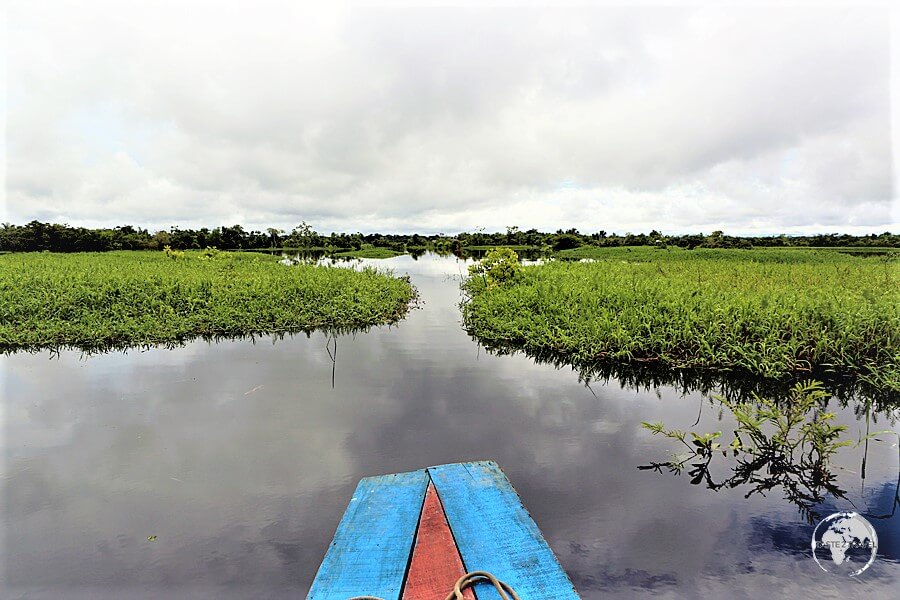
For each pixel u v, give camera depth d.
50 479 3.30
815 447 3.36
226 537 2.72
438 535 2.27
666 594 2.26
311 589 1.94
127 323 7.44
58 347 6.77
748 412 3.84
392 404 4.64
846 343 5.30
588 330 6.50
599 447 3.74
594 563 2.48
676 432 3.93
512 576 2.00
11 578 2.41
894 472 3.34
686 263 16.55
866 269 12.44
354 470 3.40
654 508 2.94
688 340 5.86
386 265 25.64
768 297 7.21
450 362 6.12
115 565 2.50
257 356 6.39
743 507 2.96
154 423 4.20
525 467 3.43
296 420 4.26
